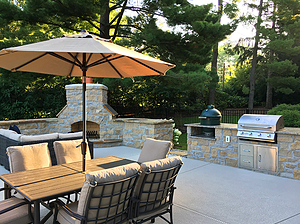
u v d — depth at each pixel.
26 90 11.95
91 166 3.41
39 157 3.40
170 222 2.96
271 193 4.18
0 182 4.62
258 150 5.38
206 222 3.18
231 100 24.36
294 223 3.15
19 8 8.17
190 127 6.65
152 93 13.81
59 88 12.42
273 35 17.78
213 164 6.07
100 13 8.54
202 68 9.52
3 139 5.32
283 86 20.19
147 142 3.95
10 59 3.02
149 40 8.38
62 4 8.27
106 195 2.10
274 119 5.10
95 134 8.79
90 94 8.45
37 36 8.91
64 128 8.76
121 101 13.40
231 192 4.23
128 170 2.22
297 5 17.92
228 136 5.86
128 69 3.94
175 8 8.68
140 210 2.58
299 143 4.80
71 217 2.34
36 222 2.27
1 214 2.47
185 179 4.93
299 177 4.85
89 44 2.55
